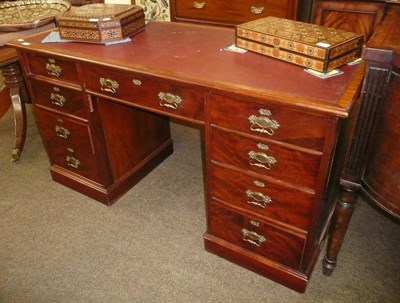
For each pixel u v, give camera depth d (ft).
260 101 3.47
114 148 5.94
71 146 5.96
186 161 7.25
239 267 4.96
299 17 6.35
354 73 3.76
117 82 4.54
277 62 4.13
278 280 4.67
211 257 5.12
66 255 5.24
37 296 4.67
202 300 4.54
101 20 4.90
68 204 6.20
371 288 4.57
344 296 4.49
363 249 5.12
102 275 4.92
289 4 6.11
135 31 5.34
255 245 4.63
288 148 3.63
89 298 4.63
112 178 6.07
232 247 4.86
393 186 3.27
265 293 4.58
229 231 4.78
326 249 4.69
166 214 5.92
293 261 4.40
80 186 6.32
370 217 5.67
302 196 3.84
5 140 8.16
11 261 5.17
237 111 3.74
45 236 5.57
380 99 3.19
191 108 4.08
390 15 4.17
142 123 6.43
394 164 3.20
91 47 4.96
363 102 3.29
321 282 4.68
